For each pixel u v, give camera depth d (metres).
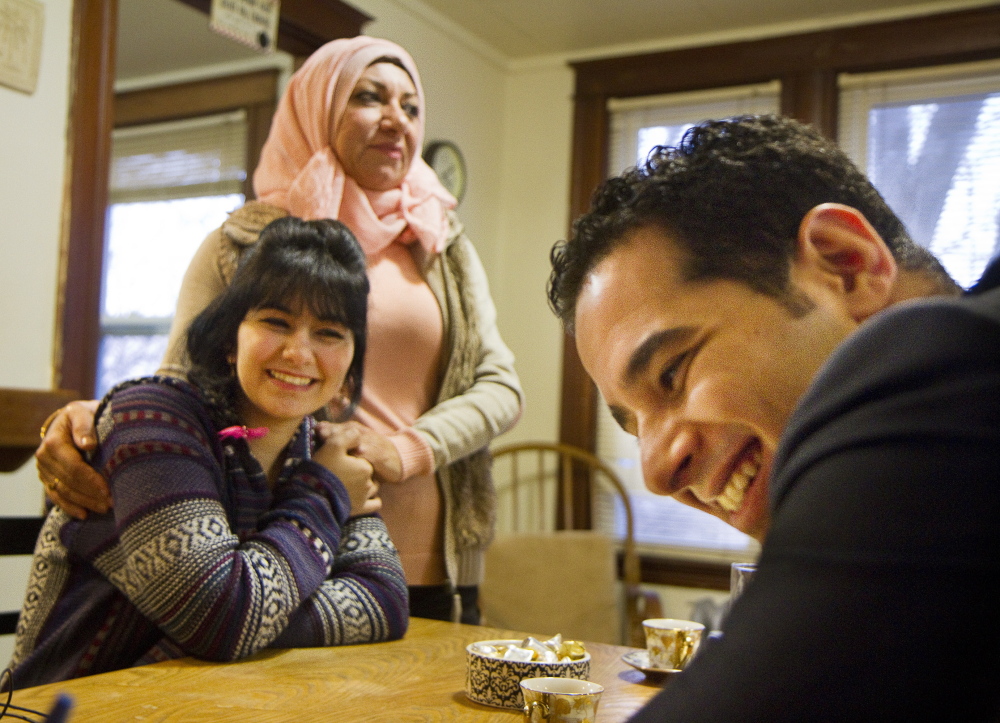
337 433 1.27
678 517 3.58
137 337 4.09
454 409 1.54
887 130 3.34
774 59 3.49
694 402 0.44
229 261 1.47
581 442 3.73
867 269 0.43
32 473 2.18
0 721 0.76
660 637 0.97
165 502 1.02
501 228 4.00
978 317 0.29
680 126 3.71
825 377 0.32
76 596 1.10
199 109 3.92
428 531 1.52
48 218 2.20
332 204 1.55
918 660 0.27
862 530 0.28
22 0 2.13
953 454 0.27
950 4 3.24
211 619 0.98
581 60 3.84
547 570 3.23
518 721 0.80
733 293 0.44
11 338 2.12
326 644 1.09
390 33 3.30
